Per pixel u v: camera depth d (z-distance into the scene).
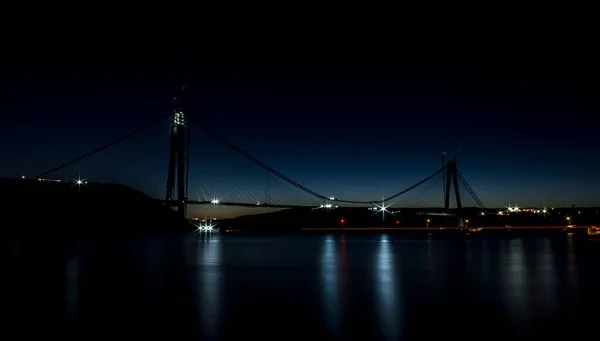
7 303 16.47
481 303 16.75
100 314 14.66
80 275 25.03
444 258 39.47
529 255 43.22
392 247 60.03
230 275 25.81
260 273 26.94
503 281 23.06
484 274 26.28
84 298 17.59
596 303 16.69
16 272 26.09
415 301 17.20
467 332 12.62
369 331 12.73
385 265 32.38
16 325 13.21
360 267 30.92
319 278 24.39
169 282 22.53
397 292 19.47
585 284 21.69
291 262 34.50
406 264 33.09
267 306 16.19
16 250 45.22
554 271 27.97
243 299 17.69
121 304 16.41
